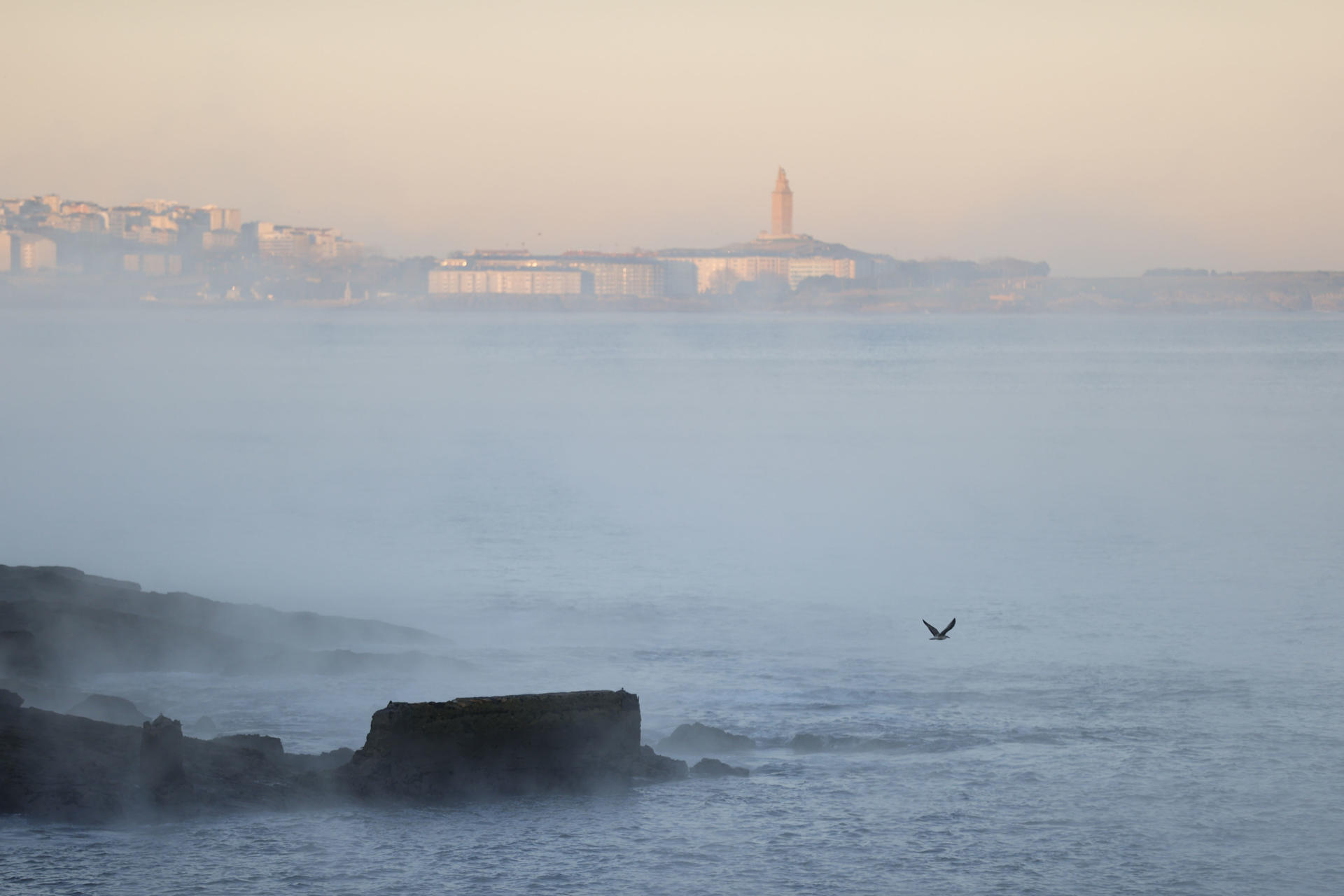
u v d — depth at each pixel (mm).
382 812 103000
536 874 92562
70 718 111250
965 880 92875
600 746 112375
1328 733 127062
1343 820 103625
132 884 88750
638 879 92062
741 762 118438
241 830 98188
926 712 136000
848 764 117625
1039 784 112000
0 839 94625
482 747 108812
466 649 163000
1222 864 95625
